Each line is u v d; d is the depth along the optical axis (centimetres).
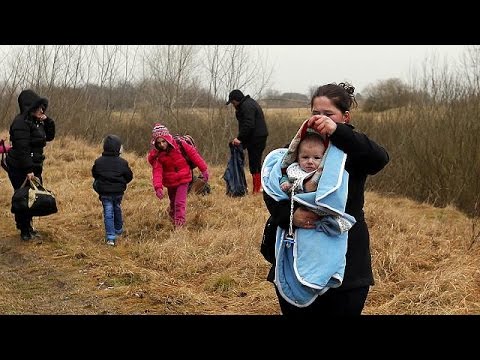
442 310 506
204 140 1694
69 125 1788
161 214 855
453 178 1116
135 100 1920
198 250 680
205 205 927
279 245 297
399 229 796
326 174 277
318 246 282
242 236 718
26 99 734
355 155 279
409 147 1269
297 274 283
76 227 838
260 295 550
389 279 601
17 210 725
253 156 1018
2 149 749
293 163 299
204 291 573
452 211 1027
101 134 1819
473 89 1266
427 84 1390
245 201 958
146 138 1839
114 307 526
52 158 1335
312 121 279
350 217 283
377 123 1443
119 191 755
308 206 283
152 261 663
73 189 1059
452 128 1175
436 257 683
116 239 763
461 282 563
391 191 1265
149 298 546
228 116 1753
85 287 585
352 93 313
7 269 653
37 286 594
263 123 1011
